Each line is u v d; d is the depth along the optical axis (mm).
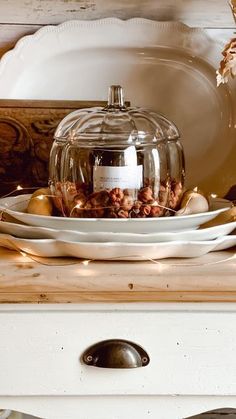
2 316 878
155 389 894
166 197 1027
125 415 916
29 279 865
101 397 912
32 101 1160
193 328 882
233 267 904
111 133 1023
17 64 1175
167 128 1076
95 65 1197
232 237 949
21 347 884
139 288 864
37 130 1169
